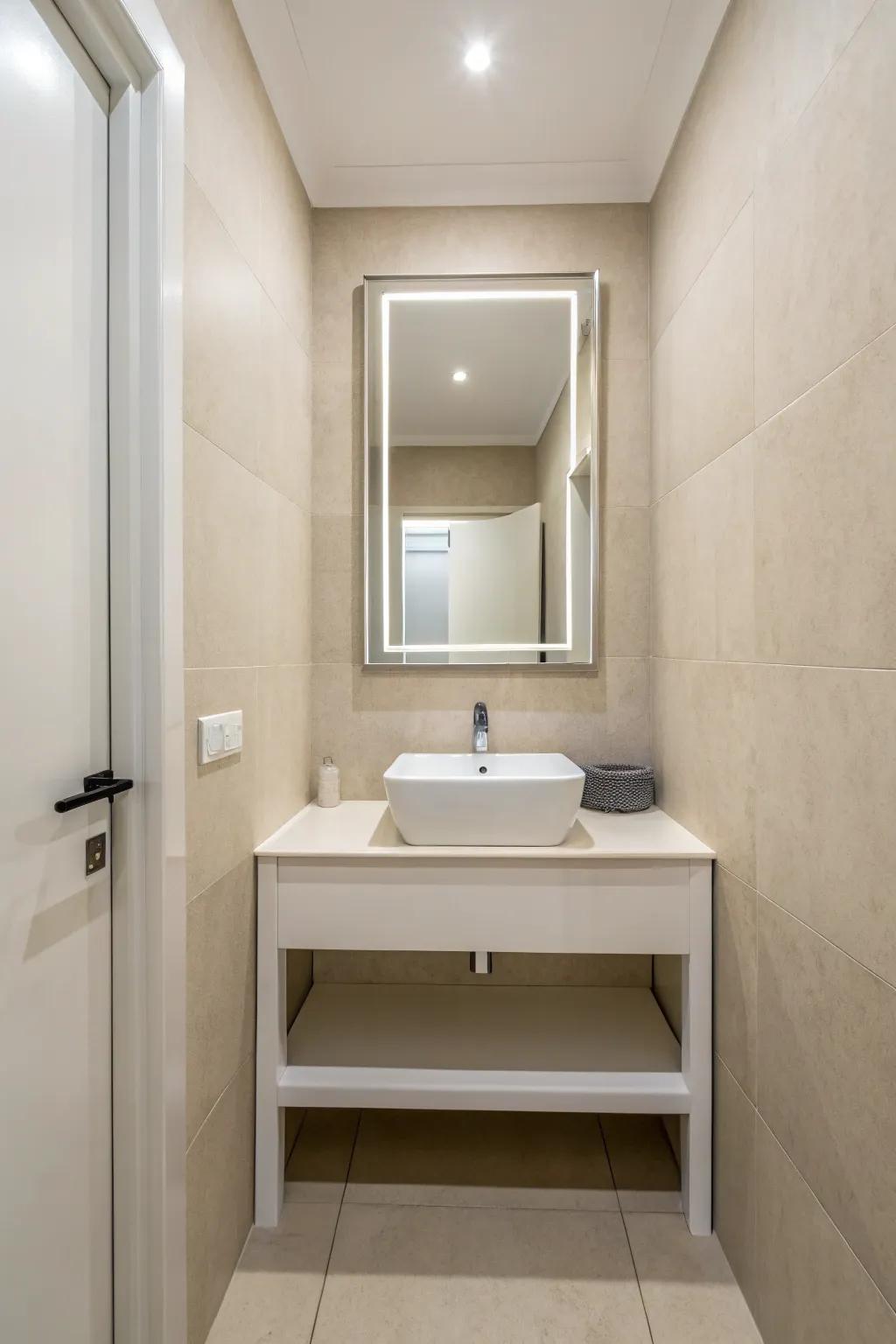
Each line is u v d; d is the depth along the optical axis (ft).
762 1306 3.96
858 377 3.03
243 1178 4.58
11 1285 2.59
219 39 4.20
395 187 6.47
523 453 6.61
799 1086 3.57
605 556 6.63
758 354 4.09
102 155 3.19
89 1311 3.12
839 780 3.21
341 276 6.61
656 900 4.88
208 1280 3.99
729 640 4.58
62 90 2.89
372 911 4.90
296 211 5.96
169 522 3.38
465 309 6.59
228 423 4.35
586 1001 6.26
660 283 6.17
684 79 5.24
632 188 6.47
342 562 6.63
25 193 2.65
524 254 6.59
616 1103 4.80
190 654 3.78
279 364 5.46
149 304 3.29
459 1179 5.19
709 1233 4.71
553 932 4.88
